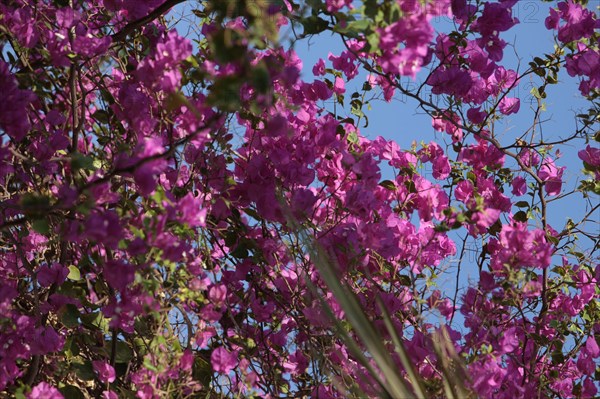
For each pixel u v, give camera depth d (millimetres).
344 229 2898
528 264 2736
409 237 3199
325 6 2283
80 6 2895
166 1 2768
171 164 2982
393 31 2029
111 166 2693
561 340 3168
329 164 3230
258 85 1599
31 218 2129
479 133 3141
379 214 3188
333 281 2342
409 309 3053
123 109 2582
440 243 3230
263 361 3156
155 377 2473
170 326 2607
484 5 2855
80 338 2889
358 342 2762
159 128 2629
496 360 2748
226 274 3186
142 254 2260
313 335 3053
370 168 2881
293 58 3021
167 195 2361
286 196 2992
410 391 2359
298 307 3072
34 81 2506
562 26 3223
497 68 3375
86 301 2818
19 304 2959
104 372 2691
